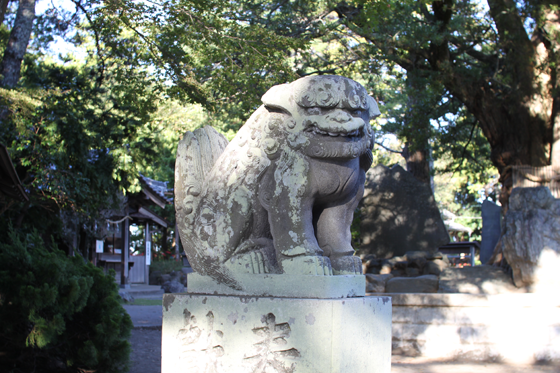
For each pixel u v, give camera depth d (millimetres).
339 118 1896
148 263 17828
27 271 4105
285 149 1997
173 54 5215
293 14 9031
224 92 5395
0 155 4699
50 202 7652
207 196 2176
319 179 1956
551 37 7953
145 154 8203
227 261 2072
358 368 1869
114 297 4555
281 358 1852
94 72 7582
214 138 2377
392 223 8164
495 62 9242
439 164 21875
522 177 8562
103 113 7461
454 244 13250
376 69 8945
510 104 8688
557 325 4828
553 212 5969
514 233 6062
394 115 12320
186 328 2107
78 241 11375
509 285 6367
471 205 25547
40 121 6215
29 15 6742
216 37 4996
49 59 11836
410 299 5344
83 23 8141
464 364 4797
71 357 4219
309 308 1810
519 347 4871
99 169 7387
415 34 7574
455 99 10820
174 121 8555
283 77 5375
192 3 5043
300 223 1956
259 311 1926
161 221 17469
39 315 3939
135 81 5566
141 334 7410
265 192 2053
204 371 2033
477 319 5062
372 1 5574
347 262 2057
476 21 8898
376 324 2014
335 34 8828
